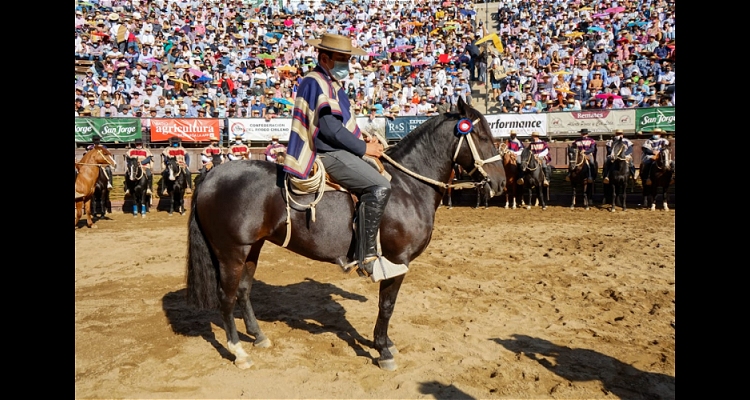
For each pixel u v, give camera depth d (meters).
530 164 15.88
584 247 9.71
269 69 22.92
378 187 4.13
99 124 16.88
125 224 13.86
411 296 6.61
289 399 3.94
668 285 6.98
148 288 7.04
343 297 6.62
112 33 22.80
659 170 15.02
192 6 27.64
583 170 16.11
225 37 24.78
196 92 20.41
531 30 24.84
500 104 20.50
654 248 9.49
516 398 3.97
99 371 4.39
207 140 17.80
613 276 7.47
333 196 4.32
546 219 14.06
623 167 15.10
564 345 4.99
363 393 4.05
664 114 16.47
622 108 16.92
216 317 5.82
